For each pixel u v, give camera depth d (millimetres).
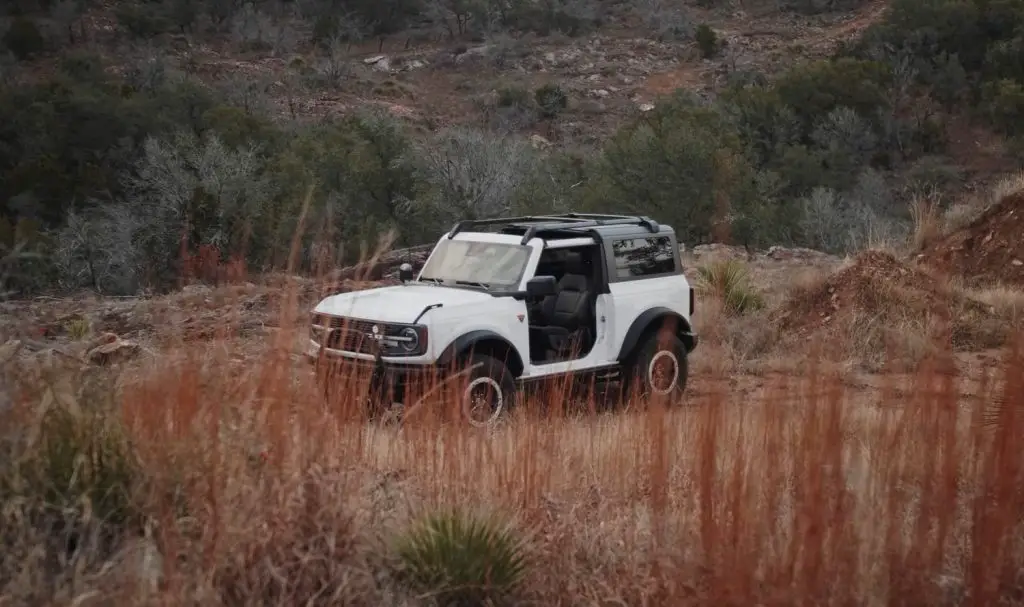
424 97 87312
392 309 7605
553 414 5152
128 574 3623
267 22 99500
